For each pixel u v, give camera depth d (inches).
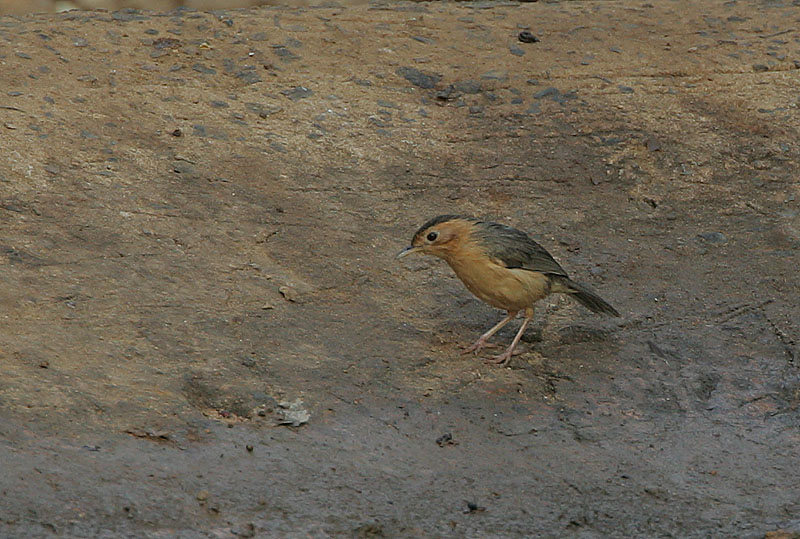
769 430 398.3
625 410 403.5
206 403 379.2
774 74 663.1
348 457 358.0
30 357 382.0
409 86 628.1
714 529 344.5
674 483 364.8
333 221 513.0
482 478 356.8
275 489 336.8
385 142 579.8
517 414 394.9
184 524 315.3
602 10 727.1
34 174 504.1
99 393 369.4
